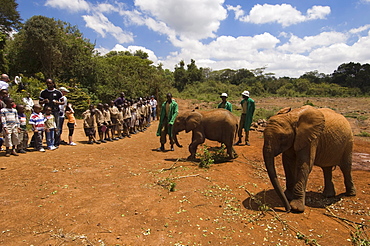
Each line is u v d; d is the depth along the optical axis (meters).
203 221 3.93
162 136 9.34
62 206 4.30
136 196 4.78
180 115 8.28
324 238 3.61
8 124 7.46
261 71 75.69
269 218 4.12
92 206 4.31
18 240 3.29
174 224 3.79
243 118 10.38
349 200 5.14
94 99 21.67
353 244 3.49
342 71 76.69
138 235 3.47
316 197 5.30
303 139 4.53
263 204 4.53
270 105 34.59
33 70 21.97
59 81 20.92
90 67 22.36
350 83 69.06
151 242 3.32
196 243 3.34
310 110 4.68
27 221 3.79
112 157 7.93
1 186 5.19
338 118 5.13
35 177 5.76
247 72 76.62
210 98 42.12
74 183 5.45
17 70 21.83
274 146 4.50
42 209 4.18
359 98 51.38
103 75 24.09
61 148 9.13
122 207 4.30
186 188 5.25
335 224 4.09
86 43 24.14
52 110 9.16
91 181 5.61
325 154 4.96
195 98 43.12
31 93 16.28
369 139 12.31
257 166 7.37
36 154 7.95
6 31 23.30
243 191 5.30
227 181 5.86
